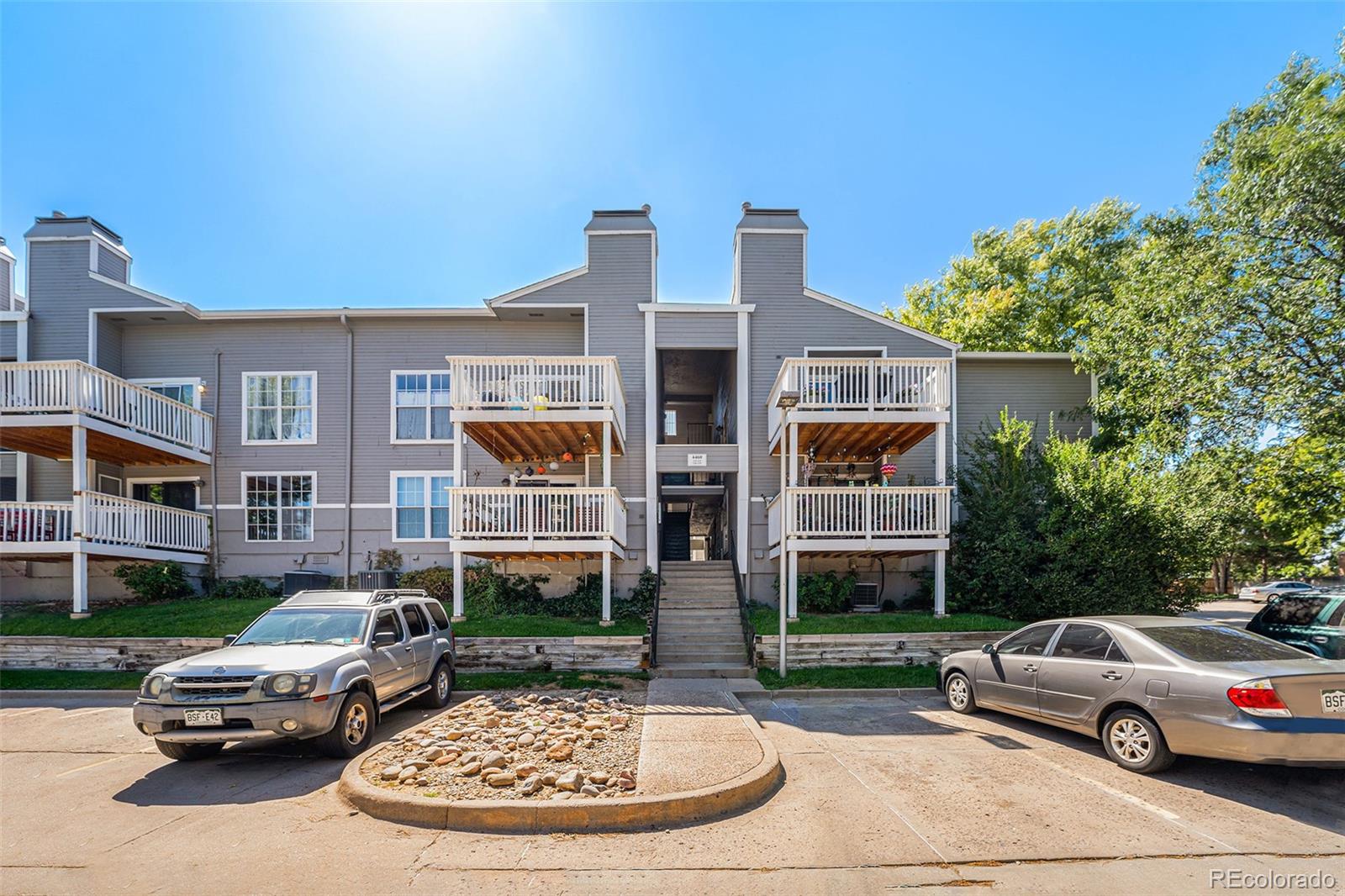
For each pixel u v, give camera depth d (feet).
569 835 17.62
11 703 35.94
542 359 47.26
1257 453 45.80
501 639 41.70
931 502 47.42
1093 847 16.87
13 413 46.75
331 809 19.42
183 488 59.16
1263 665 21.22
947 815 18.90
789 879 15.20
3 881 15.25
